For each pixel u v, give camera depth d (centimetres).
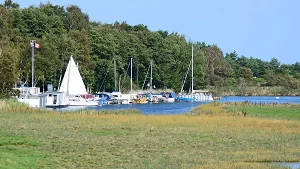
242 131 5953
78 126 6222
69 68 13300
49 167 3478
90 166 3581
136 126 6356
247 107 11531
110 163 3709
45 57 15188
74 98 13662
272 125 6694
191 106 15000
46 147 4362
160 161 3828
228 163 3769
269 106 11931
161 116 8056
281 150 4491
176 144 4788
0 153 3881
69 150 4253
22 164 3506
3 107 8694
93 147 4469
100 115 8156
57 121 6869
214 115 8481
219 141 5050
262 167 3575
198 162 3812
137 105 15725
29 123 6425
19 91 11075
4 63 10431
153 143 4825
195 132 5797
